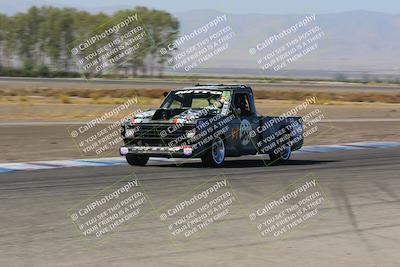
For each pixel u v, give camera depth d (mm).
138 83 113250
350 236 12789
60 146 30156
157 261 10773
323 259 11039
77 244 11867
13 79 119875
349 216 14758
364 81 198000
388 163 25391
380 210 15508
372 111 63406
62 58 141750
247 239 12453
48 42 141500
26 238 12219
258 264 10656
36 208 15078
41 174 20984
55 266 10391
